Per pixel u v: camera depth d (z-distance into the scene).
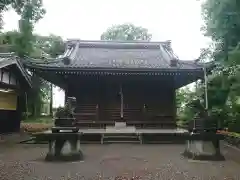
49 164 8.11
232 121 14.83
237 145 12.55
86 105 19.19
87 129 17.53
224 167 7.71
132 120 19.06
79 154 9.00
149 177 6.40
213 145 9.08
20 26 24.25
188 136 9.75
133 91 19.61
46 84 29.06
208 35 17.45
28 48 24.88
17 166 7.76
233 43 15.95
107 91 19.55
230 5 14.81
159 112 19.31
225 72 15.74
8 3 14.28
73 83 19.23
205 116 9.62
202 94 18.05
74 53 21.25
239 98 13.62
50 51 32.28
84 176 6.51
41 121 25.03
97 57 21.59
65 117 9.33
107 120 19.08
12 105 17.27
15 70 16.95
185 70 17.31
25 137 15.79
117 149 11.87
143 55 22.70
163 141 14.62
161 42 24.97
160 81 19.58
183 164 8.18
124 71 17.56
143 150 11.57
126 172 6.96
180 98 26.28
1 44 24.05
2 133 15.70
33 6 19.14
